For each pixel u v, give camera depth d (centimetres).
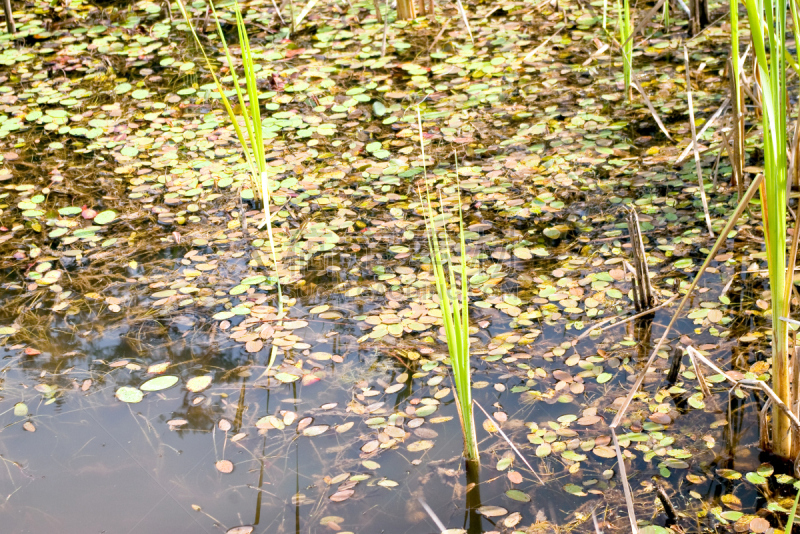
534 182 365
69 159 420
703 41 500
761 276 288
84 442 242
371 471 222
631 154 384
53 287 316
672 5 556
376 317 285
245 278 316
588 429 230
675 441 223
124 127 450
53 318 300
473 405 244
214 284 314
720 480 209
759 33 162
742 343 257
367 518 207
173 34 592
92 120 457
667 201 342
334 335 281
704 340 261
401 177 382
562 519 201
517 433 232
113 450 238
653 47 503
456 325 200
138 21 616
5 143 439
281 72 512
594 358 258
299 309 295
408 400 249
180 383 264
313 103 470
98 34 597
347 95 477
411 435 234
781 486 205
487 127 423
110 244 344
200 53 553
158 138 436
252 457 231
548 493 210
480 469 220
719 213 328
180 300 305
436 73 496
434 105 455
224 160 408
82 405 257
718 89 434
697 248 309
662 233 322
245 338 279
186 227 355
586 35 532
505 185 366
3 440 244
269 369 268
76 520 212
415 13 603
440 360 265
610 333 270
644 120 416
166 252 338
